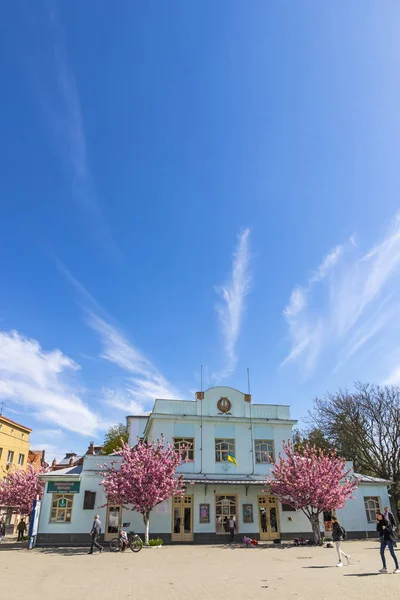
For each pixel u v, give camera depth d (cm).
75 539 2744
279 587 1195
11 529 4506
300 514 3052
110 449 5166
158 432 3127
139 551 2348
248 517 2977
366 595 1036
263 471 3145
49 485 2841
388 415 3925
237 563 1792
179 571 1565
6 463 4719
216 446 3166
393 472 3775
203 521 2914
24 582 1333
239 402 3328
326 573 1440
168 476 2727
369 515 3161
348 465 3344
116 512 2842
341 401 4197
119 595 1116
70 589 1208
